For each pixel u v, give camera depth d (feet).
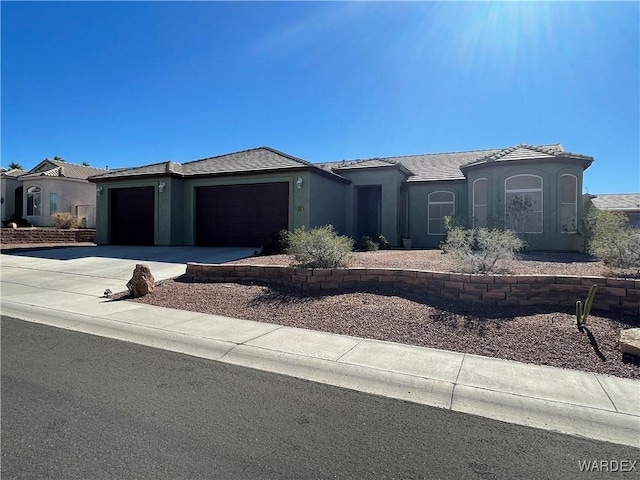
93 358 17.58
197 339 20.26
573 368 16.47
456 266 30.50
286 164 59.82
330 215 63.10
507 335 20.10
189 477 9.39
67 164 107.55
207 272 33.78
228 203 64.13
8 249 61.00
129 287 30.83
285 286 30.42
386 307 24.63
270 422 12.12
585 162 52.16
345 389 14.66
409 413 12.86
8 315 25.18
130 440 10.95
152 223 67.05
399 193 67.92
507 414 12.85
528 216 52.95
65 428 11.53
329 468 9.86
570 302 23.89
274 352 18.35
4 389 14.17
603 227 43.32
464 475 9.66
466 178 62.44
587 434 11.68
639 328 19.57
